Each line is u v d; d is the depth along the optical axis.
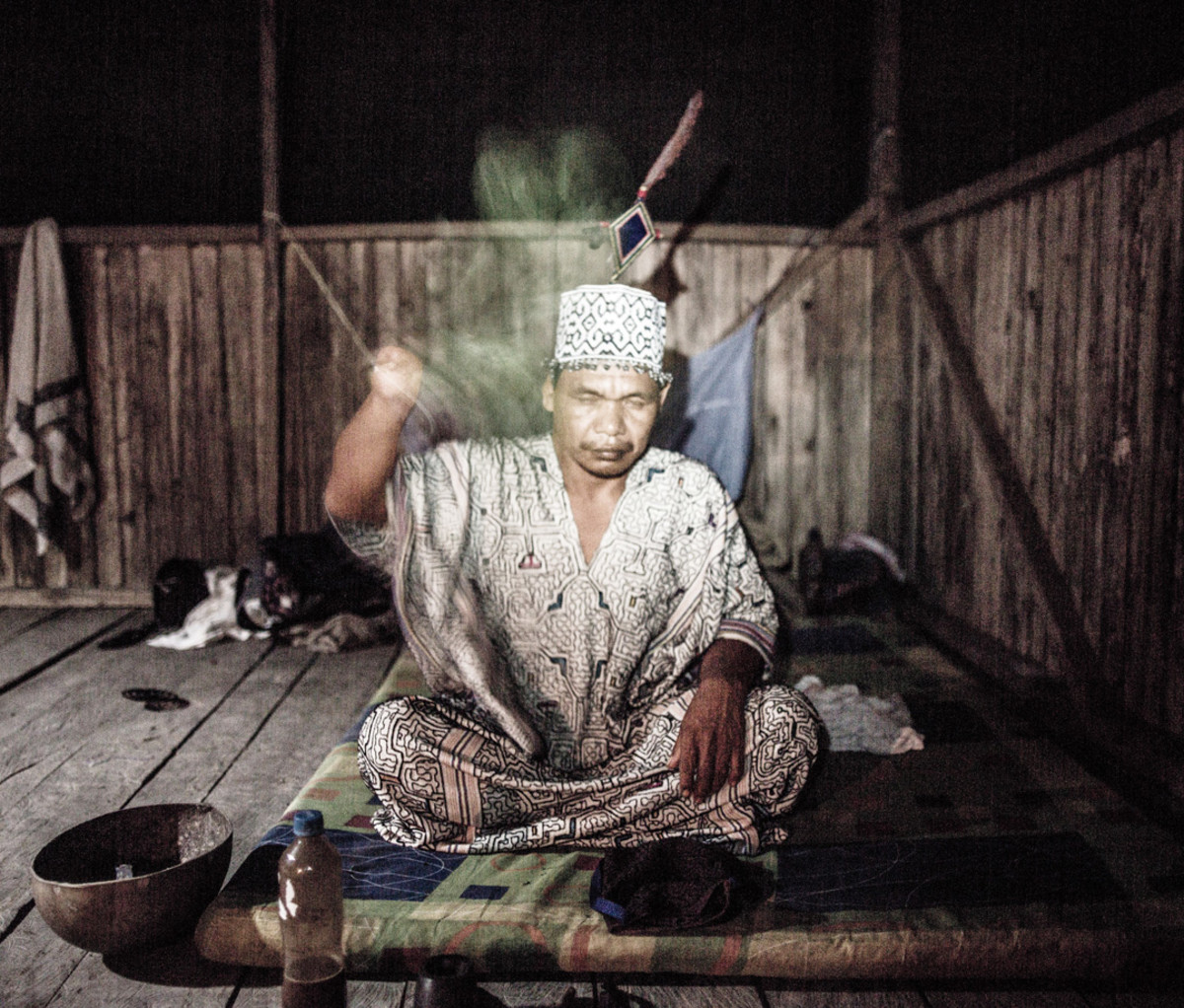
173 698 3.72
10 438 4.95
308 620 4.62
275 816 2.78
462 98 5.06
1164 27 2.96
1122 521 3.28
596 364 2.21
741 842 2.38
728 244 5.20
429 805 2.31
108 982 2.00
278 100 4.97
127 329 5.13
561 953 2.02
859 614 4.87
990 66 4.15
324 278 5.14
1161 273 3.03
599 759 2.45
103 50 5.00
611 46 5.03
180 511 5.25
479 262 5.10
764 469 5.37
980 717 3.46
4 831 2.66
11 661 4.22
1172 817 2.77
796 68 5.11
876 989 2.04
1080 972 2.05
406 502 2.26
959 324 4.51
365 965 2.02
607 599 2.36
